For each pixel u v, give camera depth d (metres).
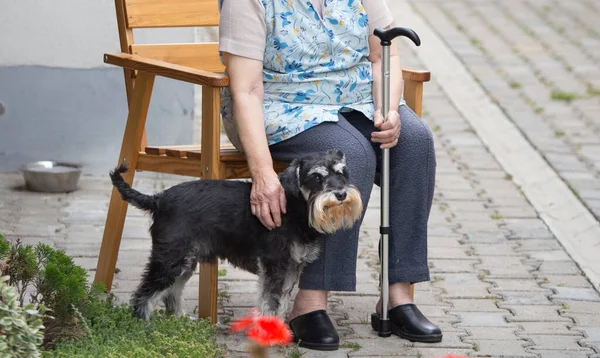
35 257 5.34
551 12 19.89
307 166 5.46
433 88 14.05
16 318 4.52
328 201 5.33
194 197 5.61
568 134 11.98
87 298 5.51
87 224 8.23
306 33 5.89
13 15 9.37
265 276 5.64
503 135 11.88
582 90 14.21
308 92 5.91
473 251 7.95
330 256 5.79
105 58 6.48
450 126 12.24
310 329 5.77
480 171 10.49
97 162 9.78
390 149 5.98
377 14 6.16
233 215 5.59
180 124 10.01
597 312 6.64
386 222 5.89
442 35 17.34
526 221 8.86
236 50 5.73
